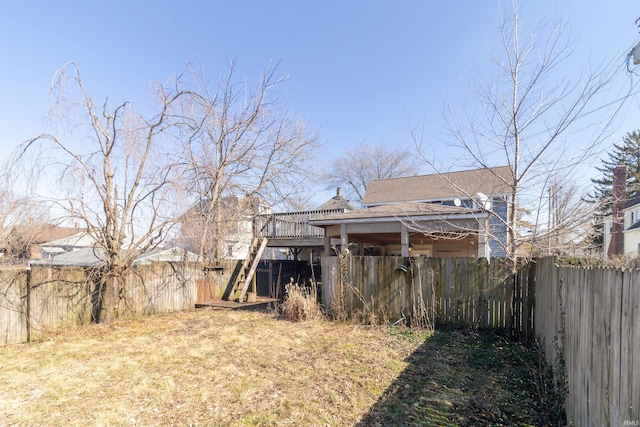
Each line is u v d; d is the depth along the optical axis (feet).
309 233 42.04
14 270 20.12
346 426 9.70
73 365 15.31
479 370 13.82
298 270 50.47
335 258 24.09
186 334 20.92
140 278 27.78
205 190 35.83
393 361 14.97
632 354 5.49
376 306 22.58
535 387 11.99
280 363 15.06
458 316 20.54
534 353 15.64
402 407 10.71
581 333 8.46
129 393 12.15
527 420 9.78
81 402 11.49
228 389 12.34
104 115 24.12
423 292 21.45
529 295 18.13
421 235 33.96
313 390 12.13
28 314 20.48
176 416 10.43
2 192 20.54
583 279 8.42
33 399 11.75
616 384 6.14
